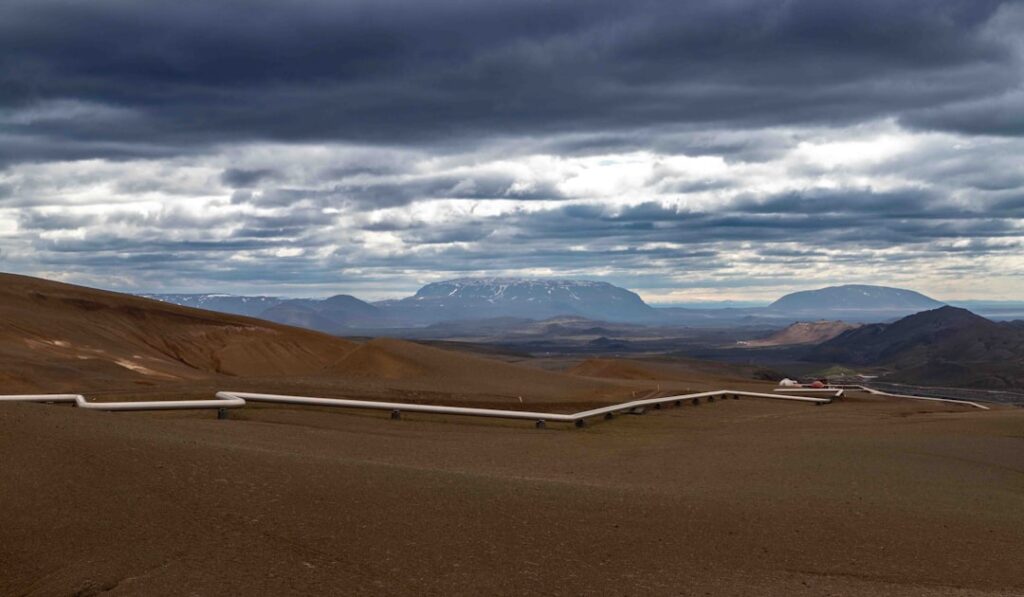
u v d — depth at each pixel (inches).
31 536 557.3
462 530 616.7
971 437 1480.1
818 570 595.2
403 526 614.2
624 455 1189.1
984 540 701.3
